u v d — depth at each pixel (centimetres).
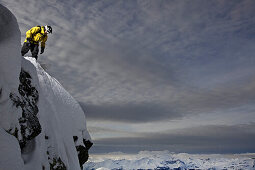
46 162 460
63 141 597
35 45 684
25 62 510
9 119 340
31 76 518
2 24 362
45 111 542
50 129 538
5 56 346
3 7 354
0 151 292
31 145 436
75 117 715
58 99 661
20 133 364
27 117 414
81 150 713
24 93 458
